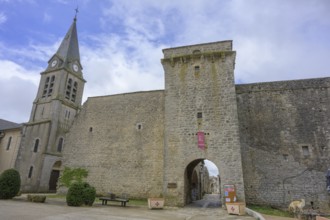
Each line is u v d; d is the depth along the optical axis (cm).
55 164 2680
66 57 3303
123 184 1670
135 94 1938
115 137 1834
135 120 1834
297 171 1463
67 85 3152
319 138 1495
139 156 1709
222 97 1533
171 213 1077
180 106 1594
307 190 1412
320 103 1570
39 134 2698
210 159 1416
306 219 1056
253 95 1719
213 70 1617
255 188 1492
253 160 1555
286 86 1677
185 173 1468
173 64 1711
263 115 1647
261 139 1589
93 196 1192
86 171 1797
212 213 1113
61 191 1803
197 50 1706
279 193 1448
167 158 1493
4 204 1028
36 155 2577
